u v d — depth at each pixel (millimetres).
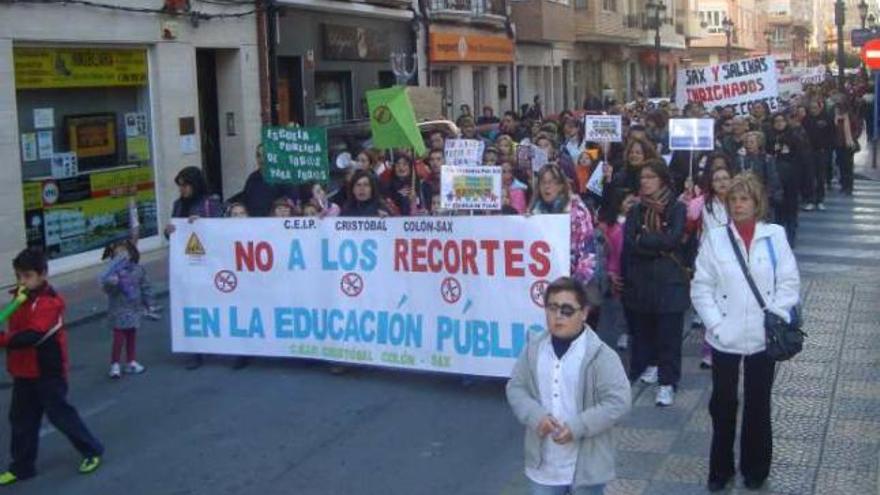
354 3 24094
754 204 6348
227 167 20188
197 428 8453
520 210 11359
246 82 20047
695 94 18984
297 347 9891
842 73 35594
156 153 17422
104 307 13297
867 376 8992
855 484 6625
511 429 8133
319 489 7031
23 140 14805
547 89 39375
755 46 85562
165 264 16219
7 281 14062
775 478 6781
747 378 6531
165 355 10867
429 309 9195
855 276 13539
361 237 9453
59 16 15023
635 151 10195
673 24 60281
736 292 6395
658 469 7043
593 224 9227
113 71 16484
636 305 8523
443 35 28906
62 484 7383
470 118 19219
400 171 12992
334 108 24453
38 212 15031
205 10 18594
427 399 8969
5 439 8531
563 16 37844
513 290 8781
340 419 8516
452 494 6863
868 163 29984
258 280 9984
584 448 4910
